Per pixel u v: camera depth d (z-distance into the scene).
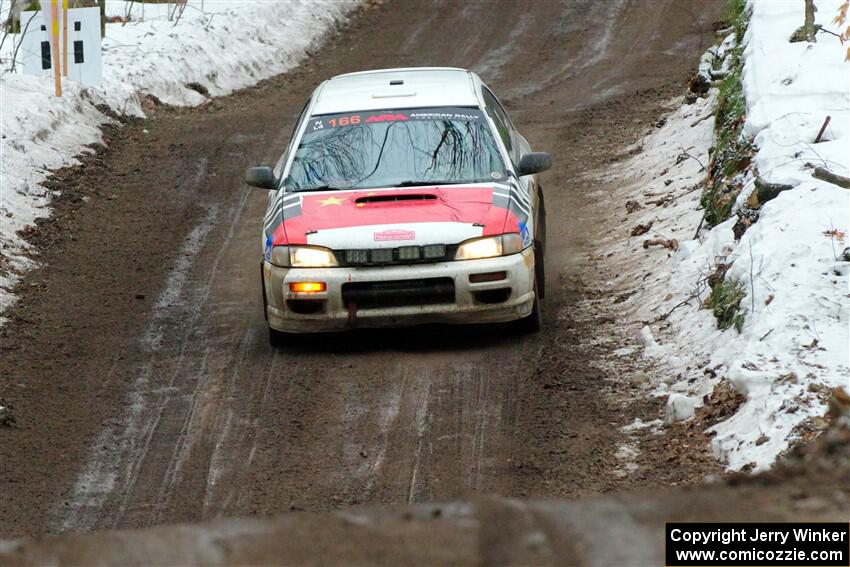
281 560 15.41
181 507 24.45
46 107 57.84
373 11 96.25
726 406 25.84
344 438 27.48
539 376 30.39
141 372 32.53
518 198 33.31
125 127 62.75
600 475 24.61
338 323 32.12
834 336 26.62
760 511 16.72
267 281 32.69
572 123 59.59
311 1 94.44
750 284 29.75
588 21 86.44
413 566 15.09
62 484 25.84
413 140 34.91
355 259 31.69
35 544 16.61
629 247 39.97
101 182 52.84
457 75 38.56
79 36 63.88
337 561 15.31
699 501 17.16
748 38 47.75
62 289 39.94
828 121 35.56
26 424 29.14
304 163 34.78
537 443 26.52
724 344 28.94
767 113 38.69
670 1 89.88
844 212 31.47
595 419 27.61
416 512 17.22
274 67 83.88
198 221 47.47
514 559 15.18
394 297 31.75
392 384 30.48
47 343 34.97
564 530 16.09
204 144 59.19
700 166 45.38
